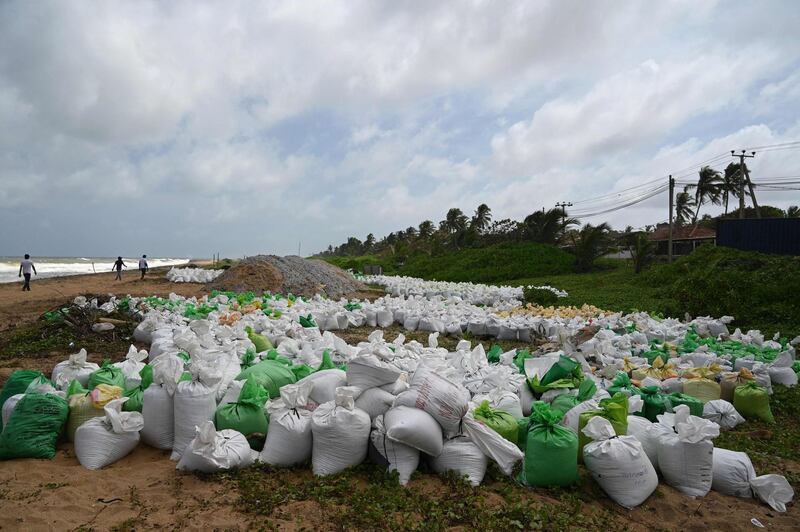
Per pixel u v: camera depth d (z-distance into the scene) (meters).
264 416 4.53
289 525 3.46
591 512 3.87
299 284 19.06
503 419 4.64
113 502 3.65
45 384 4.81
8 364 7.89
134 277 32.94
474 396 5.57
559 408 5.20
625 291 22.27
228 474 4.02
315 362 6.40
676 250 37.62
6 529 3.25
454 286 21.55
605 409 4.52
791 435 5.73
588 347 7.96
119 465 4.26
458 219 63.94
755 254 19.55
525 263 36.50
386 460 4.15
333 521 3.52
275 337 8.28
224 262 49.31
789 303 14.55
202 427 4.03
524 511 3.73
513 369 6.45
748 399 6.27
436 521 3.56
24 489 3.75
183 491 3.81
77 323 9.88
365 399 4.48
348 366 4.68
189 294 20.36
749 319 14.23
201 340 6.01
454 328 11.55
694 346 8.77
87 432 4.21
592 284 27.34
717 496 4.22
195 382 4.51
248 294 14.50
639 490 3.96
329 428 4.07
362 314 12.41
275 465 4.20
